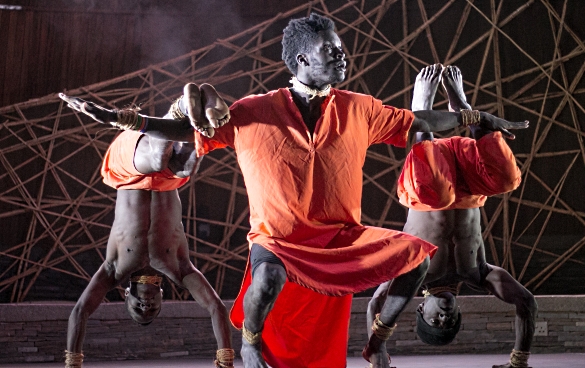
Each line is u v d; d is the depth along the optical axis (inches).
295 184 113.2
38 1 286.4
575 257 280.2
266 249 111.4
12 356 238.4
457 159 150.9
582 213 281.6
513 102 289.6
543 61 291.7
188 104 110.0
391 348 248.8
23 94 282.5
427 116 128.4
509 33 293.7
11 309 240.7
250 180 115.1
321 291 109.1
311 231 114.2
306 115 118.5
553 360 209.6
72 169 282.5
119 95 286.7
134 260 151.9
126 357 243.4
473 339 250.1
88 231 279.3
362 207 287.0
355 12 296.2
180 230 155.5
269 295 106.3
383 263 112.6
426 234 157.9
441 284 161.3
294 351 124.3
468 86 292.7
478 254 161.9
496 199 284.5
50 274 274.1
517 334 161.2
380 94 293.0
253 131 114.6
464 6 295.7
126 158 142.8
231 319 120.6
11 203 275.3
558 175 286.0
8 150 277.4
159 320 247.8
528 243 282.7
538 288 280.2
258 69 290.7
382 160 287.4
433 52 293.0
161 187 149.6
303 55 119.0
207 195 286.2
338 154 115.5
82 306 151.9
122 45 288.5
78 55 286.5
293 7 294.8
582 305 250.8
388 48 294.2
